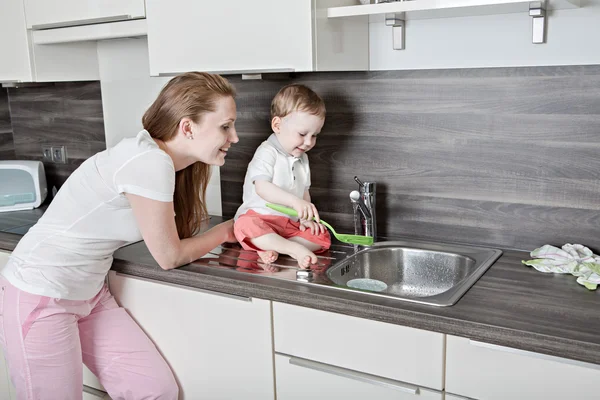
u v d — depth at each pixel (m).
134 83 2.30
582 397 1.13
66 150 2.61
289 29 1.57
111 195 1.51
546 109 1.60
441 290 1.73
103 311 1.69
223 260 1.67
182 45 1.77
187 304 1.60
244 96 2.06
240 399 1.58
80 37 2.00
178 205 1.71
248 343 1.53
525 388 1.19
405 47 1.75
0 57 2.24
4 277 1.58
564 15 1.53
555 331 1.15
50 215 1.58
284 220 1.76
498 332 1.18
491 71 1.65
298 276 1.51
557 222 1.65
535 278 1.46
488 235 1.75
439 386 1.28
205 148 1.54
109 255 1.65
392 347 1.32
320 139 1.94
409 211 1.85
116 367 1.69
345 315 1.36
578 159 1.59
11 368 1.58
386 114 1.82
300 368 1.46
